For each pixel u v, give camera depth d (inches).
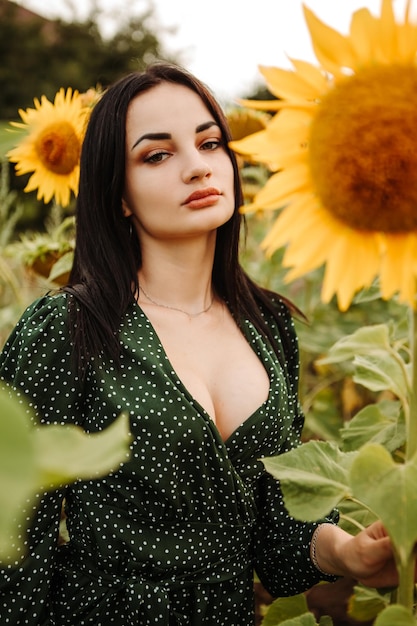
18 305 118.0
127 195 67.7
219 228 73.3
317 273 120.8
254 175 109.8
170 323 68.7
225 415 66.9
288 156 41.8
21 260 104.5
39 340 64.1
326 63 39.3
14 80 522.0
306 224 41.8
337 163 39.2
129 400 62.6
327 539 61.8
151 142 64.2
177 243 68.4
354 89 39.0
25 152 91.6
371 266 40.4
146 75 66.2
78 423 64.9
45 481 16.0
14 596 62.8
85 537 65.1
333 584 116.6
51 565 64.1
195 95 66.2
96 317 64.6
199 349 68.7
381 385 55.6
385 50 38.5
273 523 69.6
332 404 123.0
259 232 142.5
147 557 62.7
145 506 63.4
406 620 38.5
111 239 68.6
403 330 76.9
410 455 44.8
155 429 61.9
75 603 65.0
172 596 63.4
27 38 538.9
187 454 62.4
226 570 65.1
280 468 46.3
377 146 38.2
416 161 38.0
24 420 13.3
